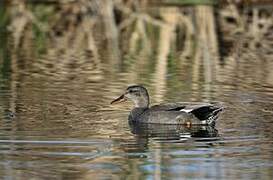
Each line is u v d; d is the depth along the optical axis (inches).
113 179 470.3
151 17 1133.1
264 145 540.4
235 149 532.7
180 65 846.5
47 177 472.4
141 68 823.1
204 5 1192.8
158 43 995.9
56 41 1003.9
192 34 1050.7
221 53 930.7
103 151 525.0
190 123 605.9
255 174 480.1
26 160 502.9
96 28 1093.8
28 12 1160.8
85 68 821.9
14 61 862.5
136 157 513.7
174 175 478.0
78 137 556.7
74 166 492.7
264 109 644.1
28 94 690.8
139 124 608.7
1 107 640.4
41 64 845.8
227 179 470.9
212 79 767.1
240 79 768.9
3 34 1043.3
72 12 1167.0
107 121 609.0
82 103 660.7
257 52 938.1
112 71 806.5
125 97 644.7
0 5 1187.3
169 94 698.8
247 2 1185.4
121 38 1029.2
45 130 571.8
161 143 549.3
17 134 558.6
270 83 749.3
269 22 1114.7
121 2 1159.0
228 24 1118.4
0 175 474.6
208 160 508.1
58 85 732.0
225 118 616.1
